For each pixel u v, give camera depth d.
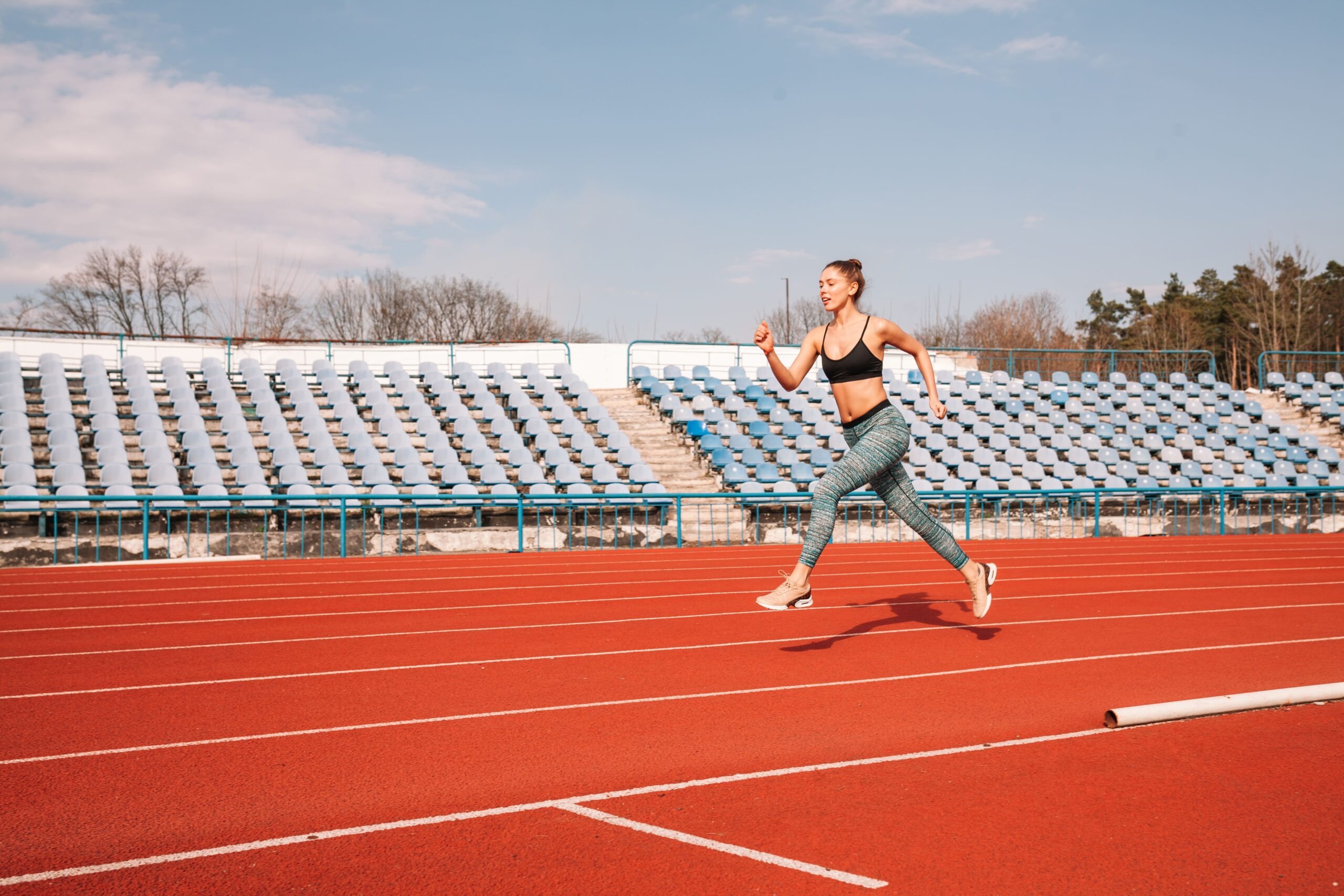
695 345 25.03
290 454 16.66
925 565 12.47
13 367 18.00
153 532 14.12
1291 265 54.22
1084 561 13.27
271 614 8.10
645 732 4.29
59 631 7.12
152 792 3.48
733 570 11.85
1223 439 24.77
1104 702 4.83
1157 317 65.25
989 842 2.95
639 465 18.64
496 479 17.25
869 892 2.60
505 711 4.68
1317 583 10.49
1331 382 28.27
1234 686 5.21
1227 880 2.67
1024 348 52.81
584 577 11.01
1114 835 3.00
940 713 4.61
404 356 22.64
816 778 3.61
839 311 5.43
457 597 9.20
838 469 5.25
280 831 3.09
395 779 3.62
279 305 44.00
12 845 2.98
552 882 2.68
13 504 13.48
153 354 20.38
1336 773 3.61
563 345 23.94
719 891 2.61
